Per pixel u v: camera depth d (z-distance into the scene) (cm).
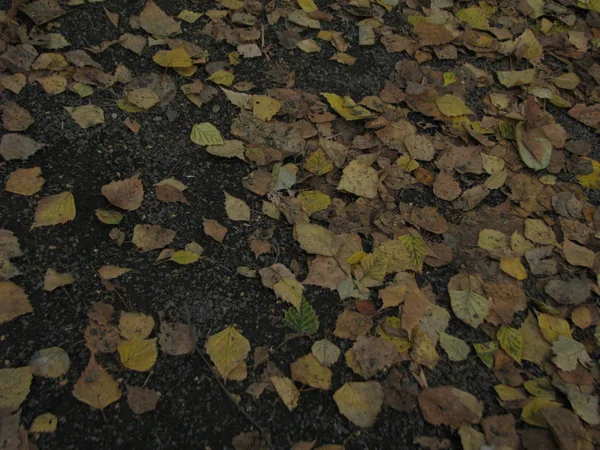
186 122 221
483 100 262
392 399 162
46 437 140
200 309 171
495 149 242
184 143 214
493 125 251
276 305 177
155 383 154
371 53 270
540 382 174
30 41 223
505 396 168
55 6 237
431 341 176
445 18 293
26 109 206
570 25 311
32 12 230
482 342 182
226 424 151
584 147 252
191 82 235
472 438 156
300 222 196
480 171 231
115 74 225
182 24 256
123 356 156
